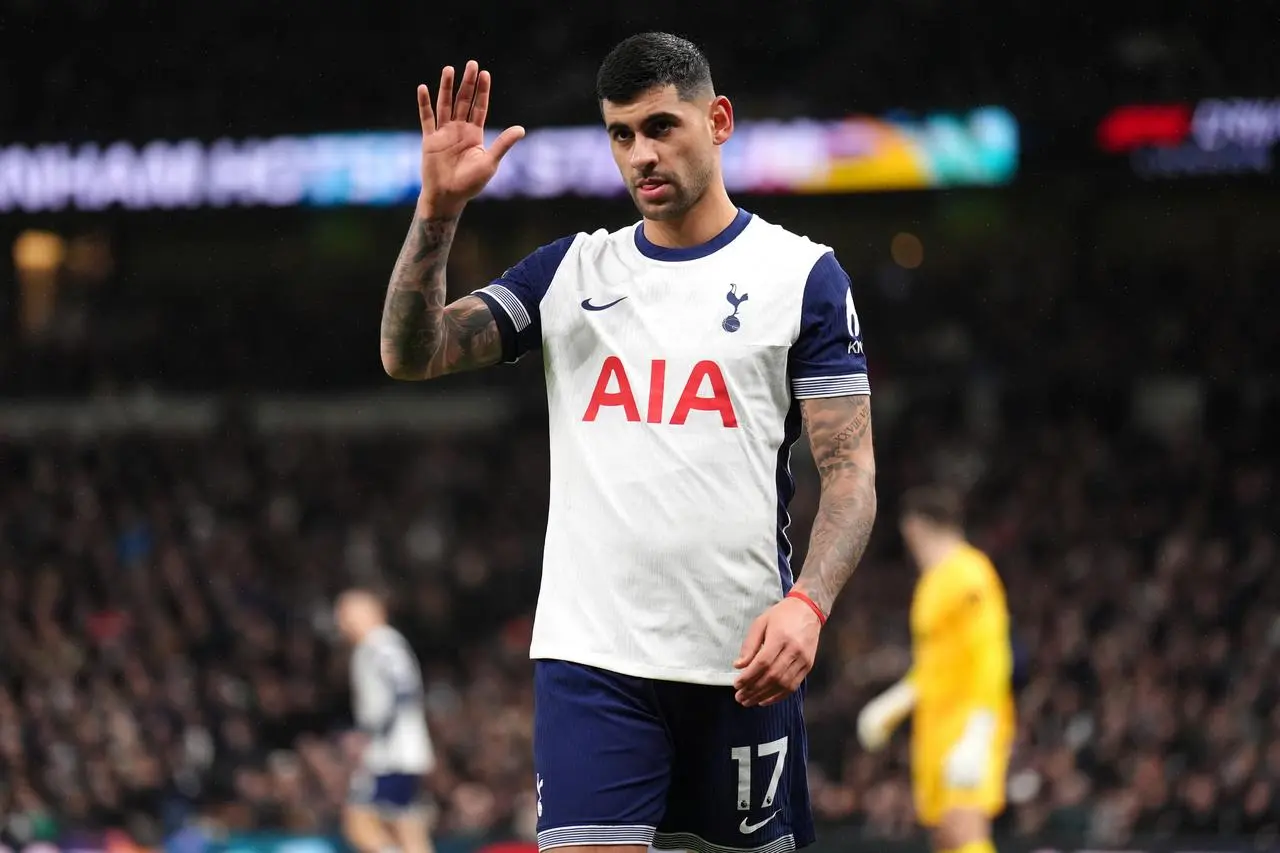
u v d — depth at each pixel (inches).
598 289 429.4
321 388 3378.4
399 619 2399.1
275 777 1802.4
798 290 417.4
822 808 1667.1
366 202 2839.6
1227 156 2605.8
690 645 406.9
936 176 2640.3
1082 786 1648.6
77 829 1750.7
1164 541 2421.3
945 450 2817.4
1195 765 1694.1
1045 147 2642.7
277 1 3065.9
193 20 3034.0
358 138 2849.4
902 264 3329.2
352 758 1796.3
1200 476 2613.2
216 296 3476.9
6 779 1834.4
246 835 1557.6
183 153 2891.2
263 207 2950.3
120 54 3031.5
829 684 2027.6
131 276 3496.6
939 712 1015.6
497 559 2591.0
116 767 1843.0
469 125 402.9
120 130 2903.5
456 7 3056.1
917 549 1047.6
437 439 3107.8
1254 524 2442.2
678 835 435.8
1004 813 1625.2
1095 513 2564.0
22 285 3464.6
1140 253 3243.1
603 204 3142.2
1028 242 3277.6
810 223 3316.9
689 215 424.2
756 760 424.2
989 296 3230.8
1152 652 1998.0
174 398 3363.7
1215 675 1909.4
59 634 2288.4
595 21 3070.9
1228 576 2190.0
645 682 407.5
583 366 426.3
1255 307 3102.9
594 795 404.5
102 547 2642.7
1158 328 3112.7
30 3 3006.9
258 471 2979.8
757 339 414.0
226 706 2032.5
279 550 2620.6
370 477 3006.9
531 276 440.8
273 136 2881.4
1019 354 3100.4
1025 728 1787.6
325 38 3063.5
